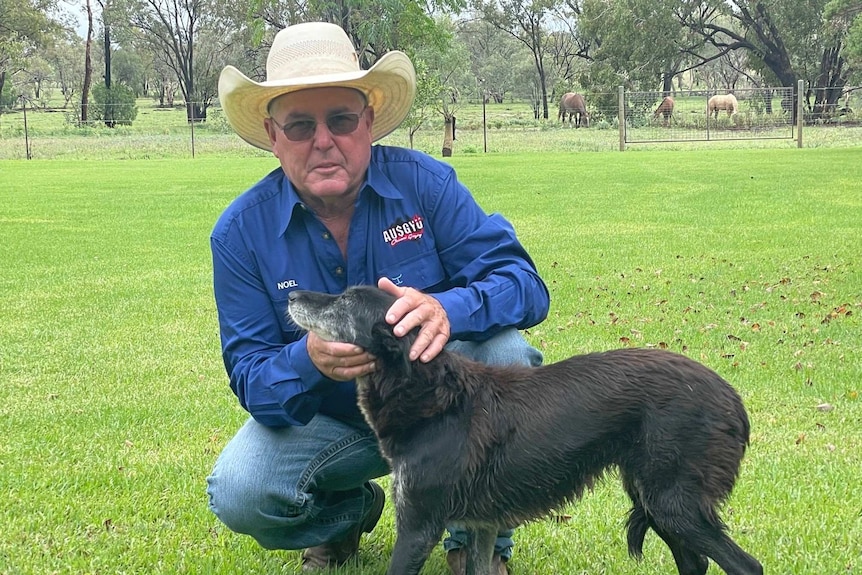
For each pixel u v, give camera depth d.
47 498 2.82
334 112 2.26
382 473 2.48
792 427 3.13
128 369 3.94
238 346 2.35
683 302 4.83
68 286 5.82
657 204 9.23
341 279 2.37
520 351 2.40
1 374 3.89
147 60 52.88
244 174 14.91
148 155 21.11
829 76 28.27
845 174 11.70
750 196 9.59
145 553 2.56
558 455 2.19
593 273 5.70
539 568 2.48
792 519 2.59
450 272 2.42
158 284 5.84
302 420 2.30
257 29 22.19
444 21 28.23
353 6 19.12
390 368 2.19
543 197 10.15
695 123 23.50
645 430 2.16
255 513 2.35
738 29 39.75
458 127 28.47
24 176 15.17
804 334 4.09
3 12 34.06
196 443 3.20
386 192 2.35
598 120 29.12
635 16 27.98
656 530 2.28
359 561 2.55
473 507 2.22
